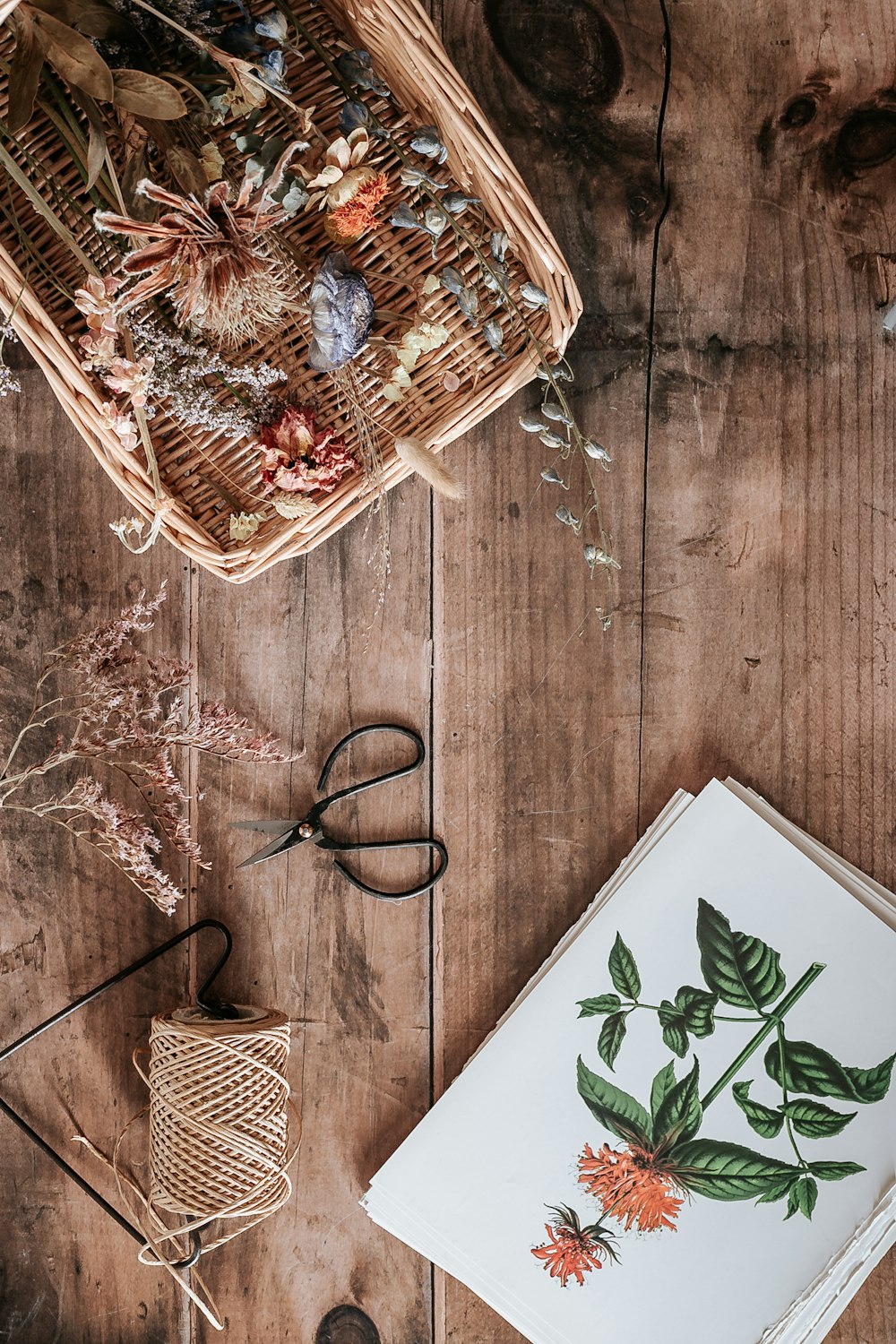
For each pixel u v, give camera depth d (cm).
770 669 84
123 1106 84
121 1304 85
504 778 84
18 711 84
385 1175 83
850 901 83
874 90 84
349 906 84
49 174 76
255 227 72
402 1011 84
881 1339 83
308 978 84
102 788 82
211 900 84
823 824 84
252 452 79
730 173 84
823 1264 82
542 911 84
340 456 77
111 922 84
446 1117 84
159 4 76
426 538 84
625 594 84
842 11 83
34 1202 85
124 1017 84
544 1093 84
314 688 84
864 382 84
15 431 84
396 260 80
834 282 84
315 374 80
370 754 84
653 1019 83
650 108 84
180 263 71
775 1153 83
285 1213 84
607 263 84
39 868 84
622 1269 83
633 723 84
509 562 84
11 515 84
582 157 84
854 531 84
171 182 77
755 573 84
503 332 80
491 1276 83
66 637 84
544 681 84
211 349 78
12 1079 84
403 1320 84
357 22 78
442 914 84
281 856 84
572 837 84
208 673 84
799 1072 83
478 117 76
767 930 83
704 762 84
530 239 76
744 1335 82
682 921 84
